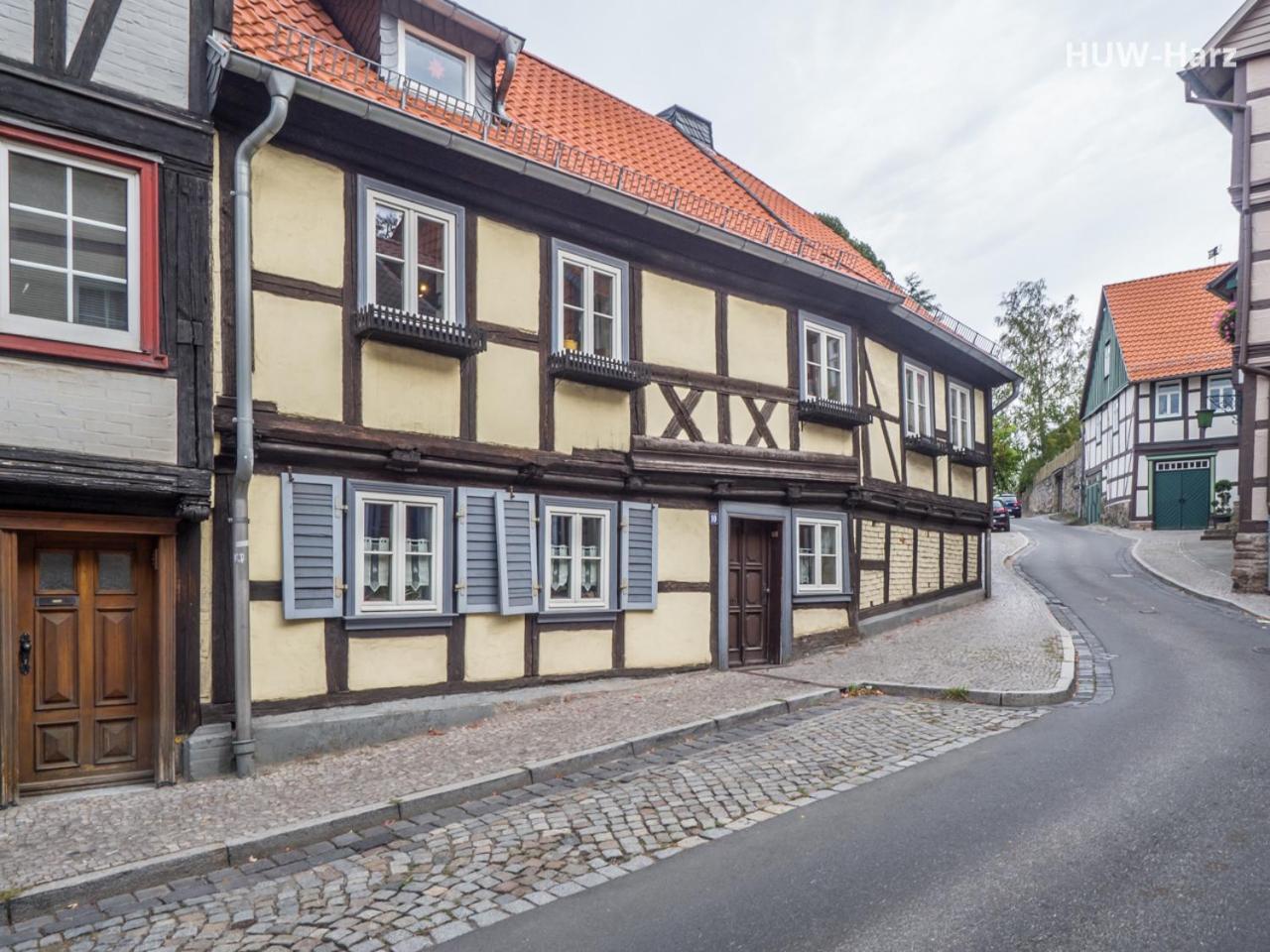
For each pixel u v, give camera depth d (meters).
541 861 5.01
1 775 5.90
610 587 9.66
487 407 8.59
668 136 14.29
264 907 4.55
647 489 10.05
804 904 4.27
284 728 6.92
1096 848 4.77
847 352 12.95
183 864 4.99
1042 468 48.00
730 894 4.43
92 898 4.70
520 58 12.47
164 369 6.54
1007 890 4.31
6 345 5.91
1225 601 15.04
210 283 6.85
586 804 5.95
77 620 6.42
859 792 5.94
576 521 9.46
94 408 6.25
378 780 6.41
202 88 6.94
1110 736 7.11
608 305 9.85
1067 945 3.75
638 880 4.68
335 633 7.52
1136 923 3.92
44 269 6.18
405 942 4.09
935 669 10.13
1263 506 15.92
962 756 6.72
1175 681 9.20
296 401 7.33
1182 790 5.64
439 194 8.35
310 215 7.52
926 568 15.45
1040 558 24.45
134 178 6.58
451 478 8.36
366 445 7.68
